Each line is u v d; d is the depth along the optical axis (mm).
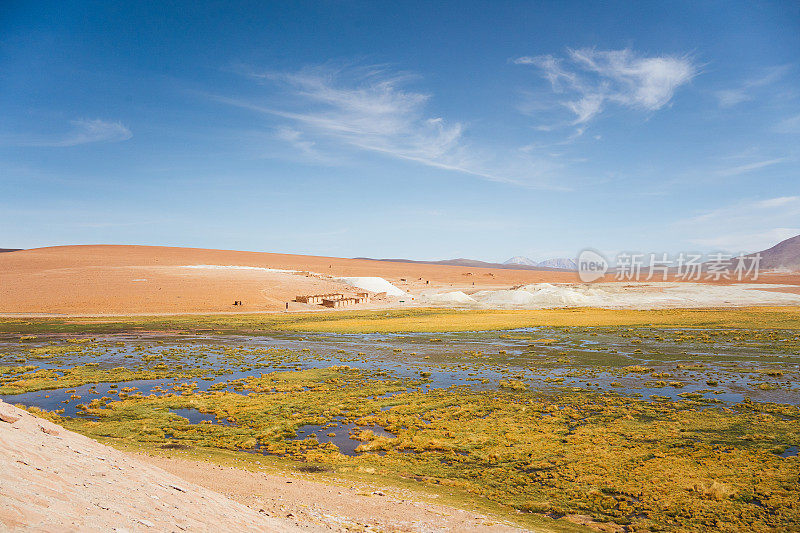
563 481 22266
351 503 17969
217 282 154750
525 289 156750
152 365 55750
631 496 20656
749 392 39594
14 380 46375
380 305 143500
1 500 7391
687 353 59562
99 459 13523
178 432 30422
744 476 22156
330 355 63281
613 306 132625
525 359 58406
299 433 30859
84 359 59406
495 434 30047
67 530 7180
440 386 44875
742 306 123750
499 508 19141
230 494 17188
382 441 28422
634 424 31547
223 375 50469
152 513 10062
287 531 13039
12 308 116875
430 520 16672
